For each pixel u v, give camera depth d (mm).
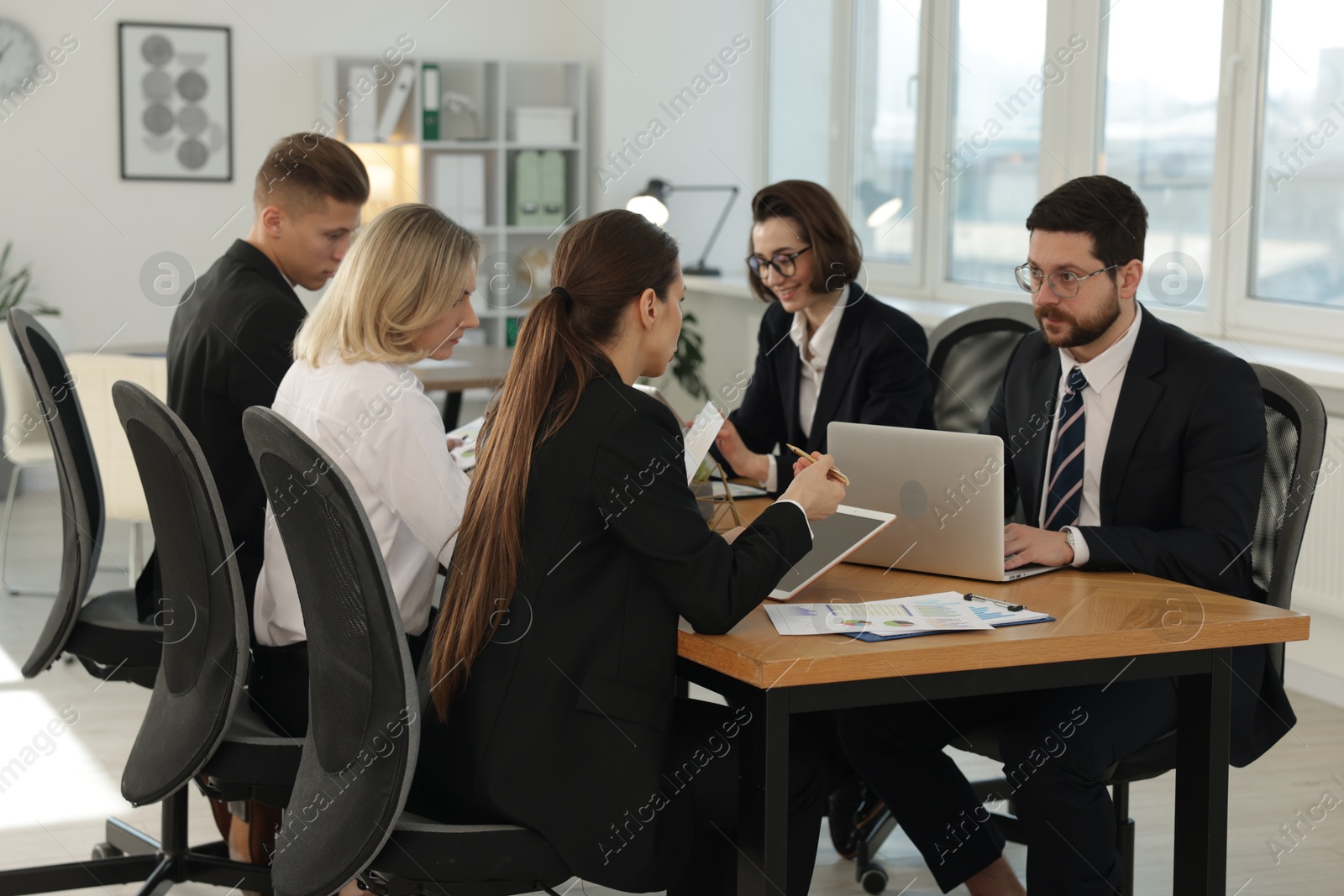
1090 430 2227
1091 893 1934
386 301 1943
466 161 6977
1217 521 2049
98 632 2289
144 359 3789
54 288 6453
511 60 6957
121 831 2496
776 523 1712
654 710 1641
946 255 5418
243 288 2363
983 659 1643
